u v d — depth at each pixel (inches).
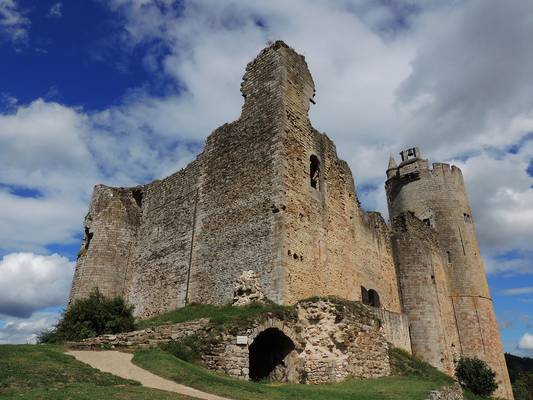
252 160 896.3
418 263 1240.8
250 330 619.2
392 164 1672.0
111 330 709.9
